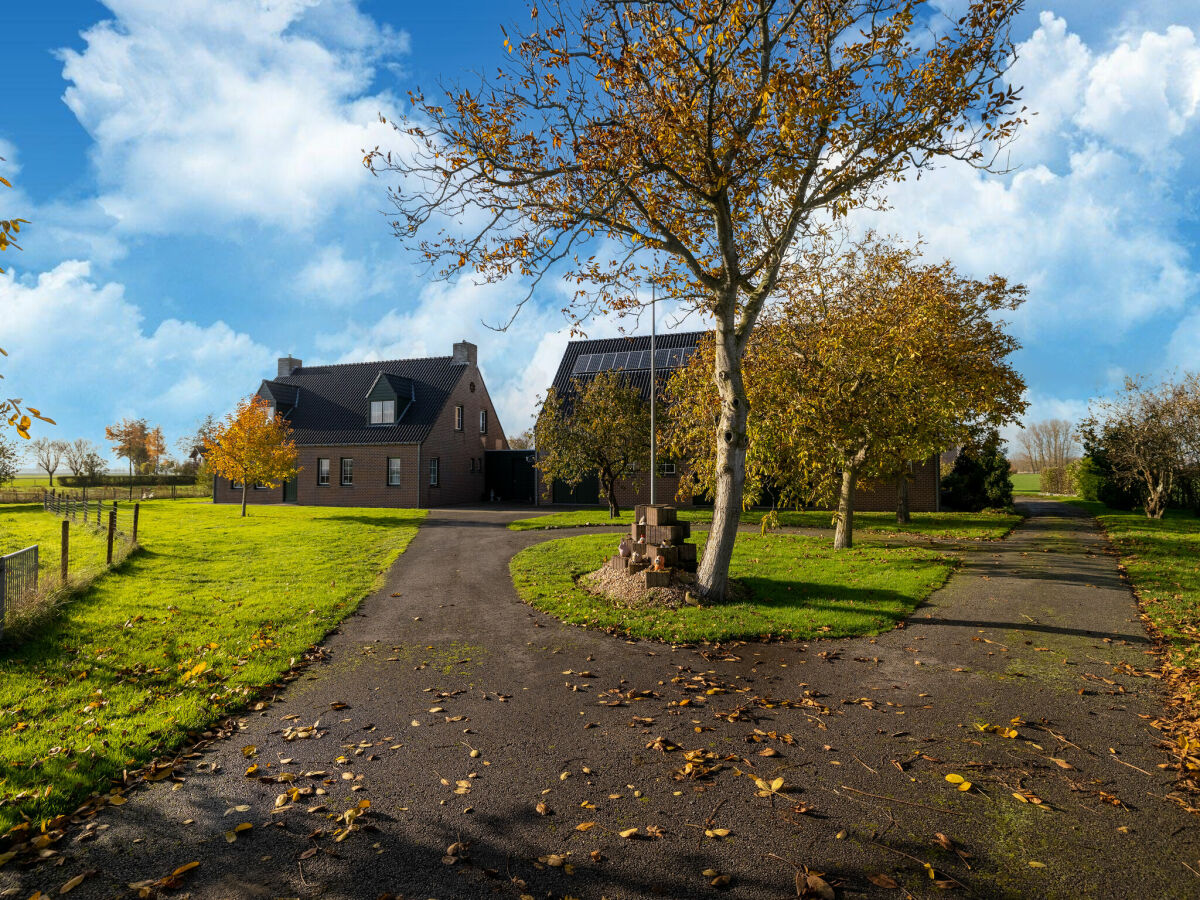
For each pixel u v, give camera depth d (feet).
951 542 54.54
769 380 42.63
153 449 206.08
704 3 26.91
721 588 32.42
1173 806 13.32
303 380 131.54
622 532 63.67
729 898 10.53
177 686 20.95
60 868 11.46
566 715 18.53
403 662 23.93
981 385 55.62
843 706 18.97
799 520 72.84
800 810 13.21
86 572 39.55
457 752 16.16
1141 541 52.47
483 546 55.21
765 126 31.24
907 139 29.09
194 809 13.51
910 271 55.62
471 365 126.41
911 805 13.41
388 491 111.24
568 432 81.30
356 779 14.76
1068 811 13.16
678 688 20.70
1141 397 81.05
